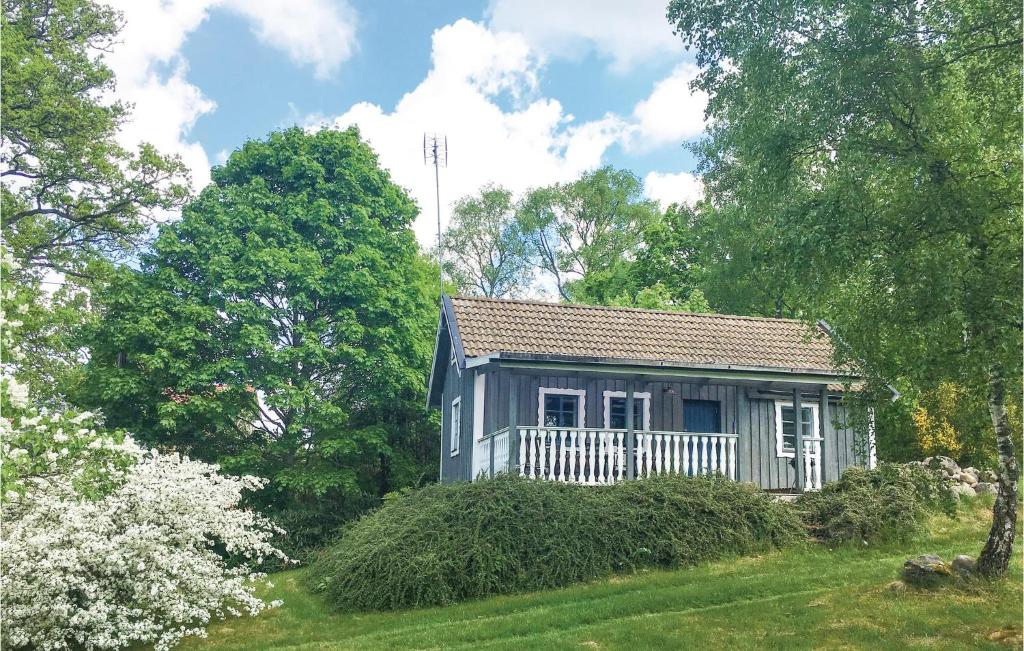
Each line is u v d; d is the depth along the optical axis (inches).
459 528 573.6
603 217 1974.7
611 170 1956.2
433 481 1027.9
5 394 417.4
